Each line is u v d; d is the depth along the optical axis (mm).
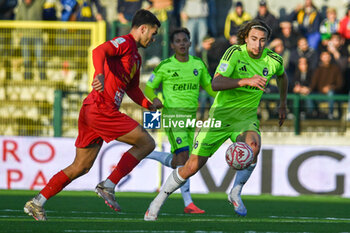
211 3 41562
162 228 17391
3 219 19516
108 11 45562
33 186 33375
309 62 39875
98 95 18203
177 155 24422
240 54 19766
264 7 41281
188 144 24953
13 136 33562
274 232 17250
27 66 34375
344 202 29984
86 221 19328
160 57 37125
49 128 34375
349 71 40125
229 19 41812
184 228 17516
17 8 40000
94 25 34031
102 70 17219
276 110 37062
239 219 21219
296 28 41750
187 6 41094
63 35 34125
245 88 19688
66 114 34312
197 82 25156
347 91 39969
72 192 32125
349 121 36656
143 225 18062
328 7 48125
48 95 34375
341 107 37688
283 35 40750
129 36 18766
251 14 48062
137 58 18922
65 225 17797
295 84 39781
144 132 18562
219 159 33188
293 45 40469
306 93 39500
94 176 33250
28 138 33469
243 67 19812
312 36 40719
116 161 33125
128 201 28203
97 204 26500
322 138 35344
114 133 18359
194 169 18922
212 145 19453
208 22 41062
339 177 32969
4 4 39969
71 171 18578
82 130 18484
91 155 18656
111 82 18297
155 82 25297
